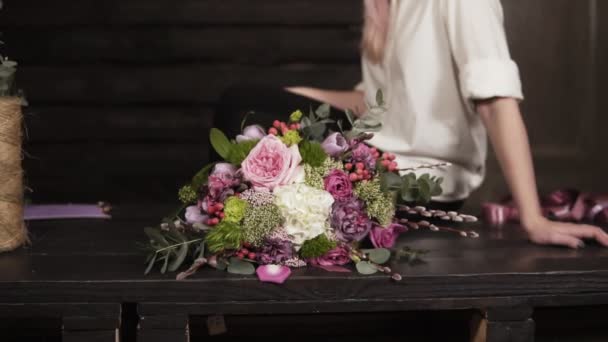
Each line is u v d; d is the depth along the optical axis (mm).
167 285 1602
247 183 1715
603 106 4363
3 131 1840
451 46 2021
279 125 1759
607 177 4391
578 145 4418
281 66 4391
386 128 2221
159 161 4367
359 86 2605
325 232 1697
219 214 1679
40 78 4289
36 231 2223
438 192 1834
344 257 1722
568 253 1860
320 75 4320
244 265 1654
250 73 4344
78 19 4285
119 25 4320
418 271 1687
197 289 1605
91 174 4355
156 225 2336
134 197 4238
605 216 2406
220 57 4355
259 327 2035
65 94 4305
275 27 4359
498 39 1958
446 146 2139
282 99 2344
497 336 1691
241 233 1640
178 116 4363
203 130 4363
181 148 4379
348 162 1780
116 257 1839
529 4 4309
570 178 4398
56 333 2006
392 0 2238
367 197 1725
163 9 4309
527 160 1913
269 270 1629
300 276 1629
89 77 4316
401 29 2176
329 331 2031
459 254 1873
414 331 2061
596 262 1771
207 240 1641
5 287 1589
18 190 1911
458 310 2086
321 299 1628
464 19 1975
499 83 1893
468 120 2176
